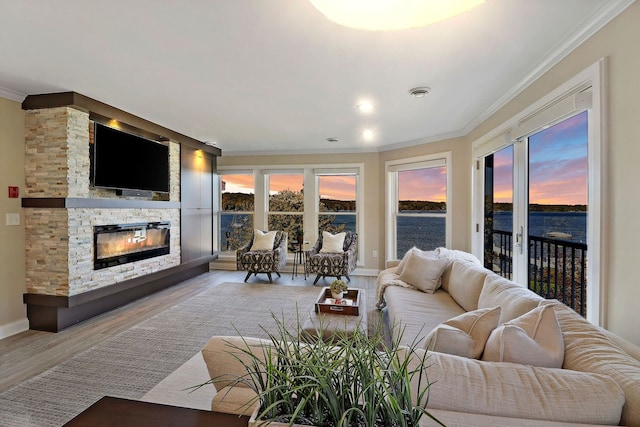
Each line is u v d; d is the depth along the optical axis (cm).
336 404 72
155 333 293
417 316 230
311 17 174
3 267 287
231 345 108
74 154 302
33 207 298
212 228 562
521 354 108
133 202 375
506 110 300
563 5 165
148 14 172
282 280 505
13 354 251
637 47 154
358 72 244
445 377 92
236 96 298
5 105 288
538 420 83
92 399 193
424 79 257
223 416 95
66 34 192
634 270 158
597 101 178
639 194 155
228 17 174
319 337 93
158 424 91
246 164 592
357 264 554
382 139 478
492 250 354
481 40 198
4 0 159
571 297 223
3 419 174
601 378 91
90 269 318
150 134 418
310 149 561
